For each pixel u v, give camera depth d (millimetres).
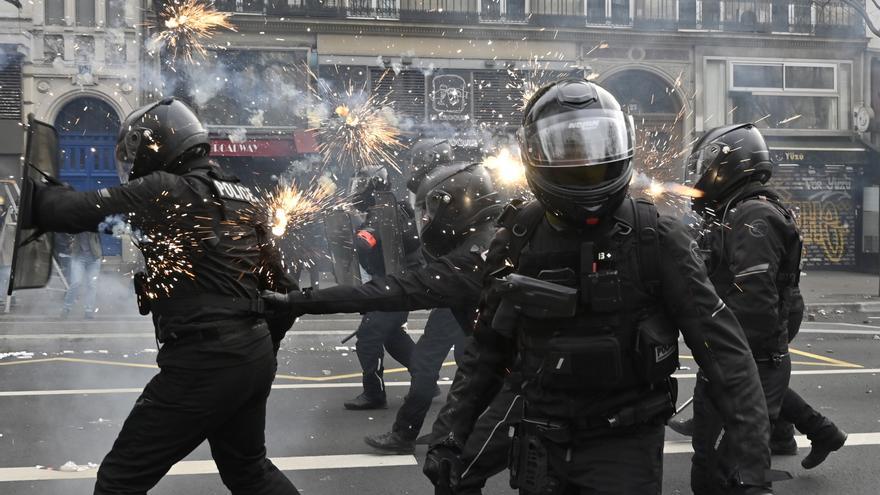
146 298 3148
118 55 19625
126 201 2951
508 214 2789
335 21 20188
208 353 3010
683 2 22297
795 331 4238
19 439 5379
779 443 5098
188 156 3162
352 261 5902
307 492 4465
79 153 19875
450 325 5129
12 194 13188
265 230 3357
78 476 4637
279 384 7238
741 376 2512
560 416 2615
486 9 21125
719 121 22812
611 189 2535
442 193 4031
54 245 3221
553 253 2627
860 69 23656
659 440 2650
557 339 2590
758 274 3922
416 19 20531
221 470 3354
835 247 23141
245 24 19812
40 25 19375
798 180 22984
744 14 22781
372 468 4895
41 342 9477
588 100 2582
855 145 23406
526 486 2645
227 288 3078
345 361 8453
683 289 2557
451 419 2926
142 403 3053
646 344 2551
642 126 21953
